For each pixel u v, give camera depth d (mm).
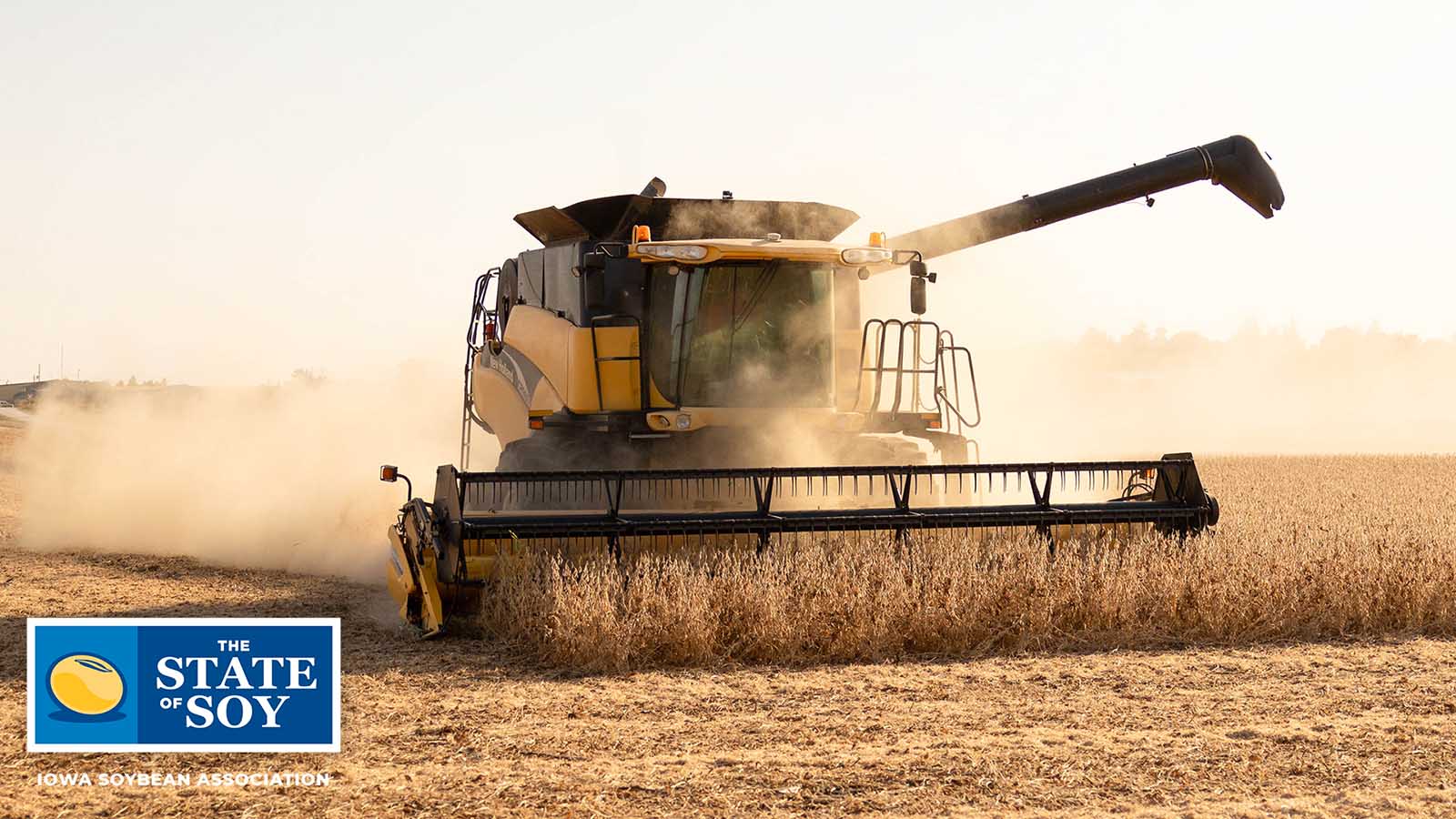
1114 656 9617
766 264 11922
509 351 13828
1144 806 5977
